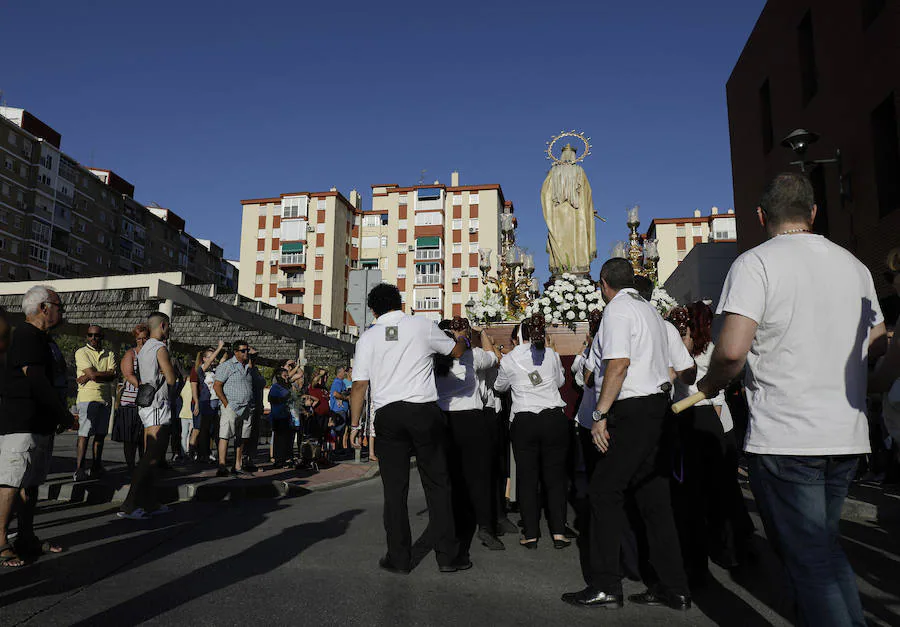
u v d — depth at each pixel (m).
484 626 3.18
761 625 3.30
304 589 3.72
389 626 3.13
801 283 2.38
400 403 4.32
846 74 13.09
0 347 4.35
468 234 65.44
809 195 2.61
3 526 4.20
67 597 3.48
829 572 2.25
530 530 5.18
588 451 5.58
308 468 10.58
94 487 7.30
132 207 78.56
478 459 5.29
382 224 67.62
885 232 11.68
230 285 107.12
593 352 4.53
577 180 11.74
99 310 18.12
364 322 10.80
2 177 58.69
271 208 66.50
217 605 3.38
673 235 71.81
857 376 2.35
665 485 3.74
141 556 4.48
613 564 3.58
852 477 2.35
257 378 10.69
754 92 18.31
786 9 15.98
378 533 5.41
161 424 6.21
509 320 9.02
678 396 4.74
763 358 2.42
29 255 61.25
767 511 2.41
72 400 21.66
